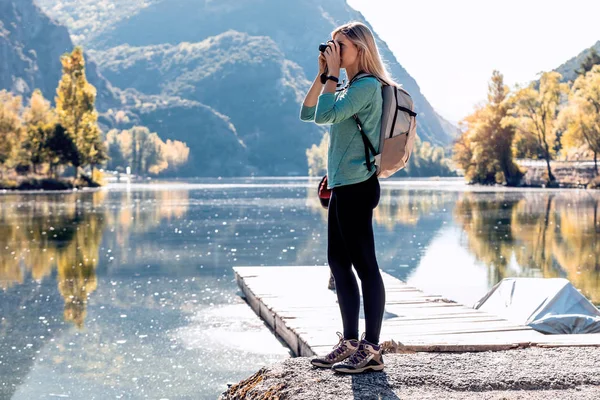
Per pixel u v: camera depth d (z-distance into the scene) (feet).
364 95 12.02
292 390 11.16
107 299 36.55
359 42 12.54
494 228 77.56
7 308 34.12
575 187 224.94
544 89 239.71
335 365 12.11
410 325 22.72
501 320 23.56
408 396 10.66
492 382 11.40
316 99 13.03
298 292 32.09
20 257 55.21
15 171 262.47
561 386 11.35
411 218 94.53
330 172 12.61
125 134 577.43
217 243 66.39
